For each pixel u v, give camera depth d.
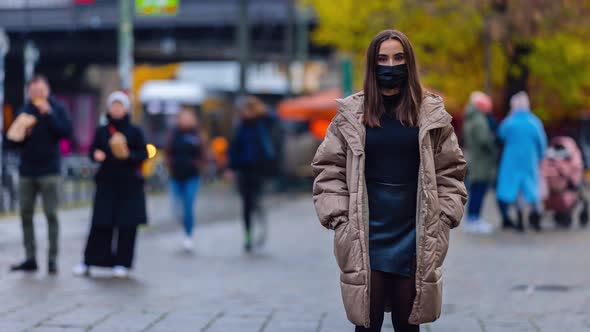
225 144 53.78
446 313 9.16
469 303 9.78
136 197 12.16
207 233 18.92
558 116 38.62
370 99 5.82
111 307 9.38
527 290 10.73
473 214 18.33
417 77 5.85
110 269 12.91
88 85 72.62
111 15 57.47
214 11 55.94
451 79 35.38
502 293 10.49
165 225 20.88
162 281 11.57
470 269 12.65
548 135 42.25
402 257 5.77
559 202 19.36
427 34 34.53
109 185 12.12
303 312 9.14
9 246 15.60
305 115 36.91
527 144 18.20
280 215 24.55
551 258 13.95
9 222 20.25
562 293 10.48
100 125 12.37
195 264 13.51
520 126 18.22
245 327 8.33
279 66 57.34
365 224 5.76
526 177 18.27
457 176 5.95
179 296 10.23
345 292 5.80
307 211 26.30
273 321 8.63
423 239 5.72
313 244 16.62
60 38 61.81
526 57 32.16
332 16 37.28
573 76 33.41
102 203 12.10
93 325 8.35
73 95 71.50
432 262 5.73
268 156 15.54
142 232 19.09
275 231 19.44
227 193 36.56
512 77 32.62
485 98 18.17
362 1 36.44
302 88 53.00
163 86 53.38
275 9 54.38
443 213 5.84
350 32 37.16
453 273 12.24
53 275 12.05
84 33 60.75
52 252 12.28
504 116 32.94
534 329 8.30
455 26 32.78
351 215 5.75
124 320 8.62
